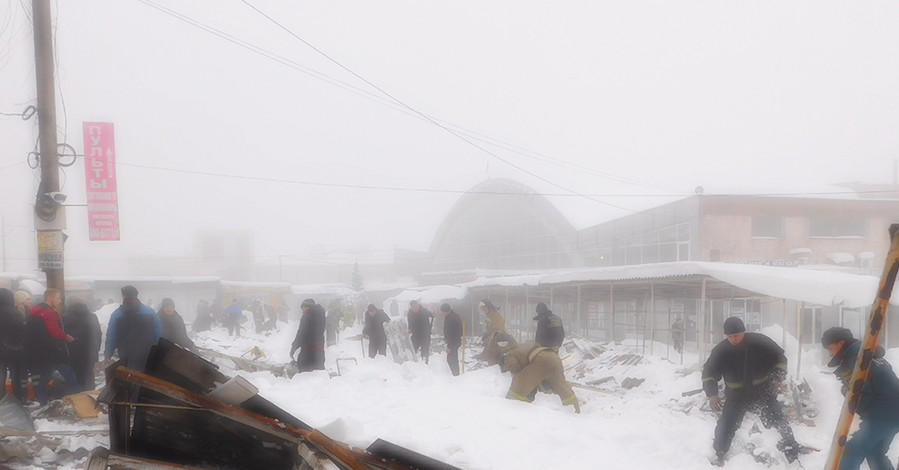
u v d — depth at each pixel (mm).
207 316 29766
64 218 10008
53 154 9977
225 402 3654
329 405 7730
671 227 31516
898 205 30172
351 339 24781
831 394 8492
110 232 13617
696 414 8070
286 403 7801
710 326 17984
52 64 9977
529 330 27422
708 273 12289
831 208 29766
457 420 6953
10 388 7805
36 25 9828
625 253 37250
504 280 26078
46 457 5391
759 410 5930
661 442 6352
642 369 11844
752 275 11805
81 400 7035
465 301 32719
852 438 4805
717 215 28844
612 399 10047
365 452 3596
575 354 16672
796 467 5750
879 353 4777
